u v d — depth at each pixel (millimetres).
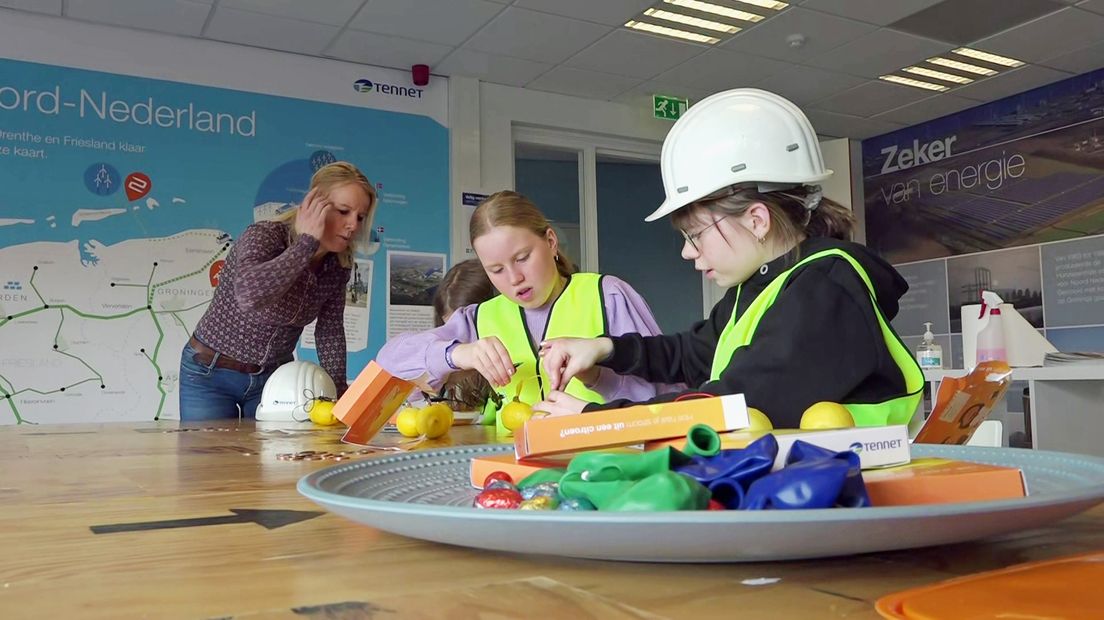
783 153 988
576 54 3820
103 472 663
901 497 279
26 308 3186
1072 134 4363
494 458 419
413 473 457
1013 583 205
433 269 3973
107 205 3338
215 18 3342
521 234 1415
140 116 3426
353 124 3848
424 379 1366
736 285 1065
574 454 381
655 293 4738
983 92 4527
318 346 2133
